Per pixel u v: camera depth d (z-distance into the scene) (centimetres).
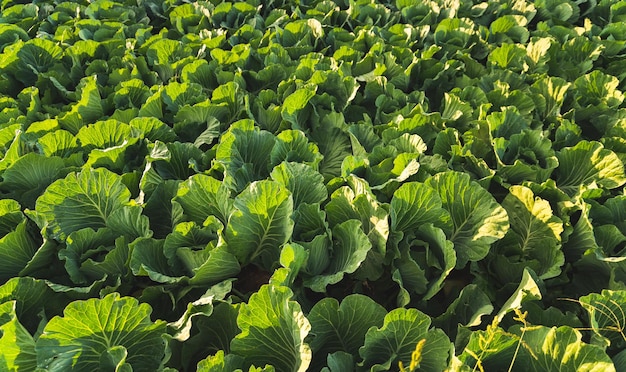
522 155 214
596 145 201
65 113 235
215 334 159
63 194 176
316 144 215
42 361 136
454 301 161
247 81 266
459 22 299
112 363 142
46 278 175
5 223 181
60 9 322
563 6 320
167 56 278
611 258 167
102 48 283
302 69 255
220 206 178
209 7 322
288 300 140
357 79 260
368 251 176
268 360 148
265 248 176
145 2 329
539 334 138
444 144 220
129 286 175
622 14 317
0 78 258
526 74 268
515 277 181
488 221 178
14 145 196
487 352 137
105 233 176
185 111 227
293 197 184
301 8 329
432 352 144
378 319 151
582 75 270
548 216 180
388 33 297
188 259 171
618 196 184
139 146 212
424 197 173
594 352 131
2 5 329
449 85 265
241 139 200
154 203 189
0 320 147
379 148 206
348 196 176
